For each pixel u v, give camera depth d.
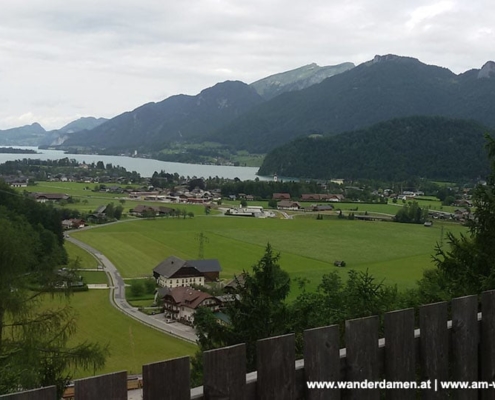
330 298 15.32
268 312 13.15
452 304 4.09
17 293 13.65
